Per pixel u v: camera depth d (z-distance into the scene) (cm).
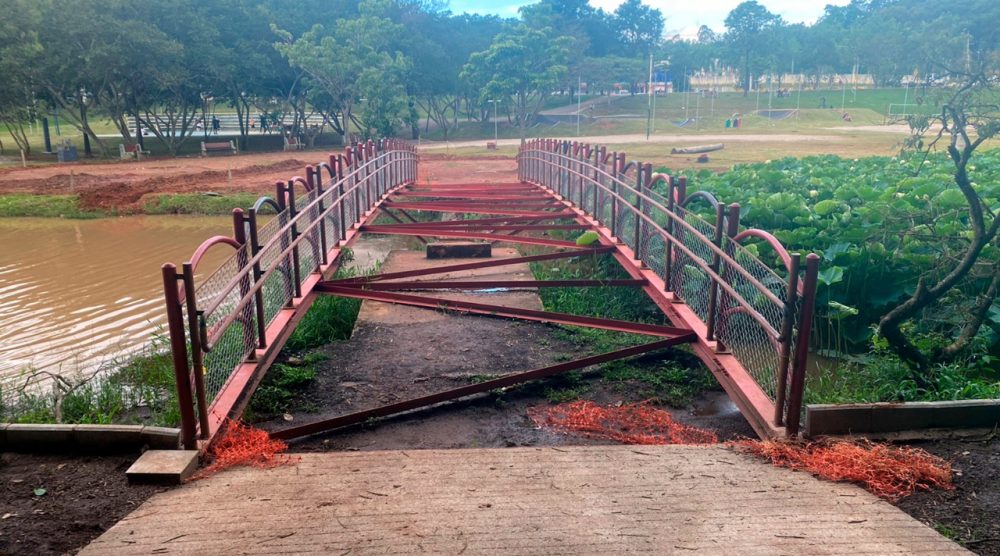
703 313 633
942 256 778
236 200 2220
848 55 6794
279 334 590
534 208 1407
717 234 576
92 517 320
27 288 1212
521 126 4956
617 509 319
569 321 720
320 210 822
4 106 3541
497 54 4619
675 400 664
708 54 7525
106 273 1338
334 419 574
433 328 870
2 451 393
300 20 4534
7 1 3272
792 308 418
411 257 1347
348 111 4353
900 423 410
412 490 344
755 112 6141
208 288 449
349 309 920
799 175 1477
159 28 3756
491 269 1214
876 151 3306
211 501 330
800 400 414
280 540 288
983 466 364
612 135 4984
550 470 373
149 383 711
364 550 279
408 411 641
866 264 835
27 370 811
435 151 3916
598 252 967
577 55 6034
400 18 5075
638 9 8262
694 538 288
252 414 625
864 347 838
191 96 4206
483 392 672
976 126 579
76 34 3391
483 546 283
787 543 284
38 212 2167
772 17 7294
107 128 6075
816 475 365
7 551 291
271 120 4925
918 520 308
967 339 657
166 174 2858
